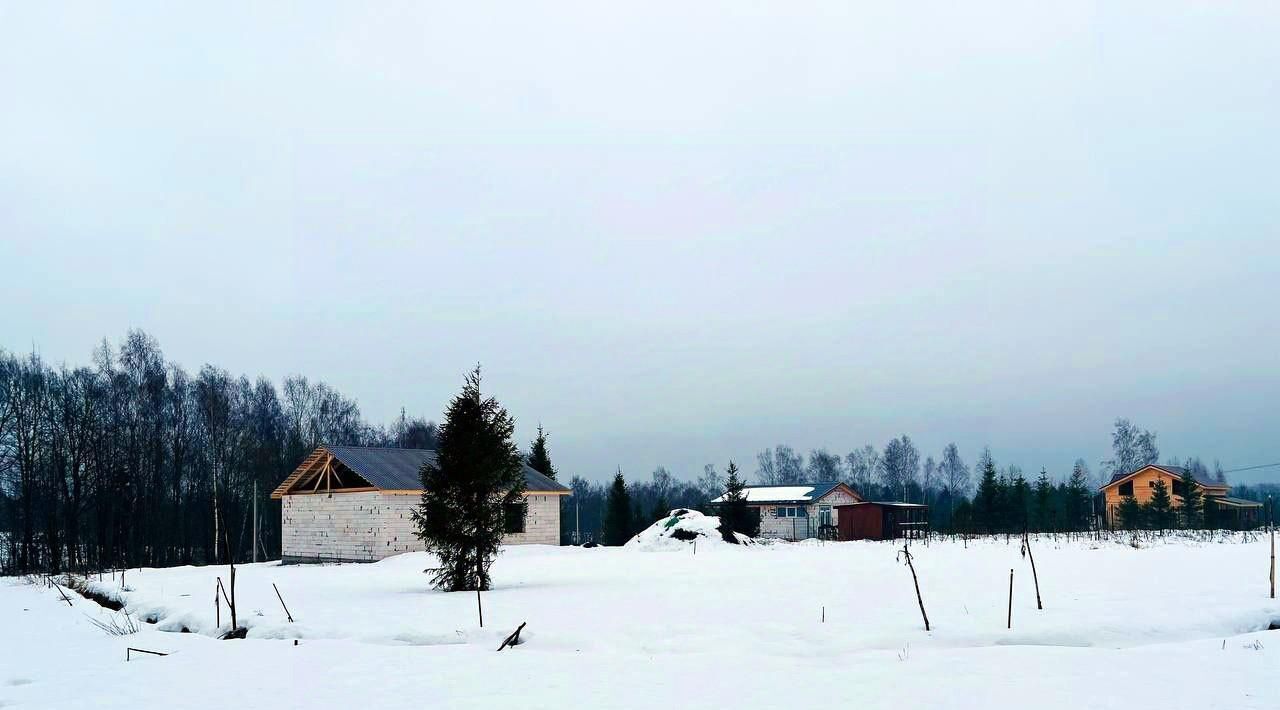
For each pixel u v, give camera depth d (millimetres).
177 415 59406
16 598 23234
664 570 24203
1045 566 21219
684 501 128625
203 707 9070
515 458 20109
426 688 9500
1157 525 51500
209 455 60500
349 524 36562
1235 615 11836
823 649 10953
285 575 27422
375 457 38062
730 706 8297
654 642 11664
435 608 15906
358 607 16391
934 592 16188
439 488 19719
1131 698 8117
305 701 9133
